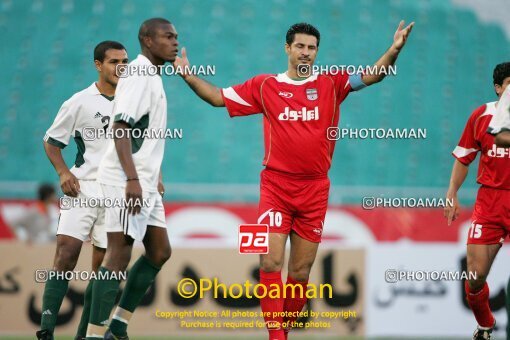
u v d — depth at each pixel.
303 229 23.67
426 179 53.47
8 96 56.56
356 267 36.66
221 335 35.53
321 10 61.03
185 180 51.53
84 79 57.81
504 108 23.33
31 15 60.19
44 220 36.22
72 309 35.12
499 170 25.89
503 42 61.19
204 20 60.12
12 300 35.50
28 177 52.84
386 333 36.41
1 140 54.41
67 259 24.72
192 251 35.94
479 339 27.17
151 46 21.94
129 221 21.08
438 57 59.66
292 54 23.25
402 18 61.31
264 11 60.88
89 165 25.28
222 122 54.16
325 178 23.64
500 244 26.44
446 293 36.81
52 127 25.28
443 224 37.12
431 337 36.56
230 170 52.12
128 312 22.41
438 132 55.78
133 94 21.08
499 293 36.75
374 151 53.88
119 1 60.91
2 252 35.69
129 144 20.91
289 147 23.09
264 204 23.39
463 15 62.03
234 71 57.59
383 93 57.06
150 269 22.52
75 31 59.66
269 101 23.23
